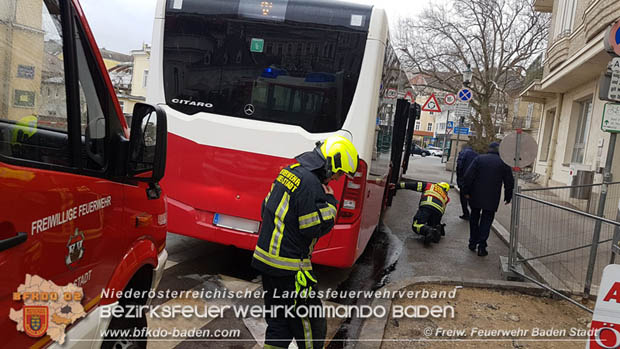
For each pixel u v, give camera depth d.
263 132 4.79
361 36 4.70
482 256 7.39
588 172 11.77
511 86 38.69
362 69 4.70
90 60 2.24
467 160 10.10
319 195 2.96
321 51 4.75
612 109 4.96
